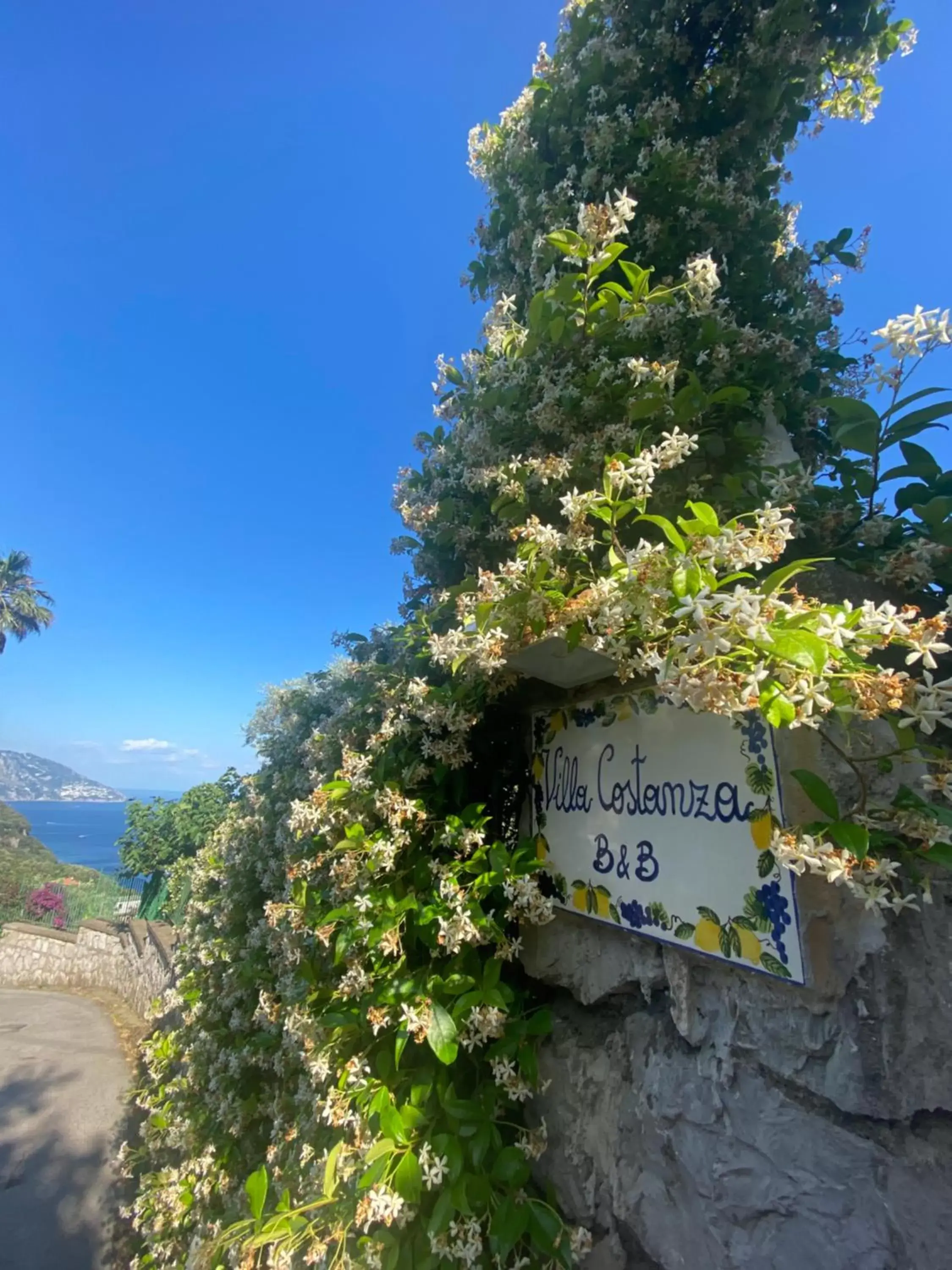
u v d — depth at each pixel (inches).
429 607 86.4
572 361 67.3
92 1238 144.3
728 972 44.1
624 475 45.9
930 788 33.7
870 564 50.4
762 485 57.9
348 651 102.6
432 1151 53.3
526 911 56.8
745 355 65.6
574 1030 59.4
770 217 78.0
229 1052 114.0
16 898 495.8
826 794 34.2
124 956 355.3
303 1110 81.6
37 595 852.6
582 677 57.9
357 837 64.4
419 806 64.4
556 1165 55.4
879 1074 35.9
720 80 79.4
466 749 68.6
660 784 50.3
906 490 52.0
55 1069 236.8
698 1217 42.2
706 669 32.8
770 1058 40.6
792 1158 38.4
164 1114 146.1
